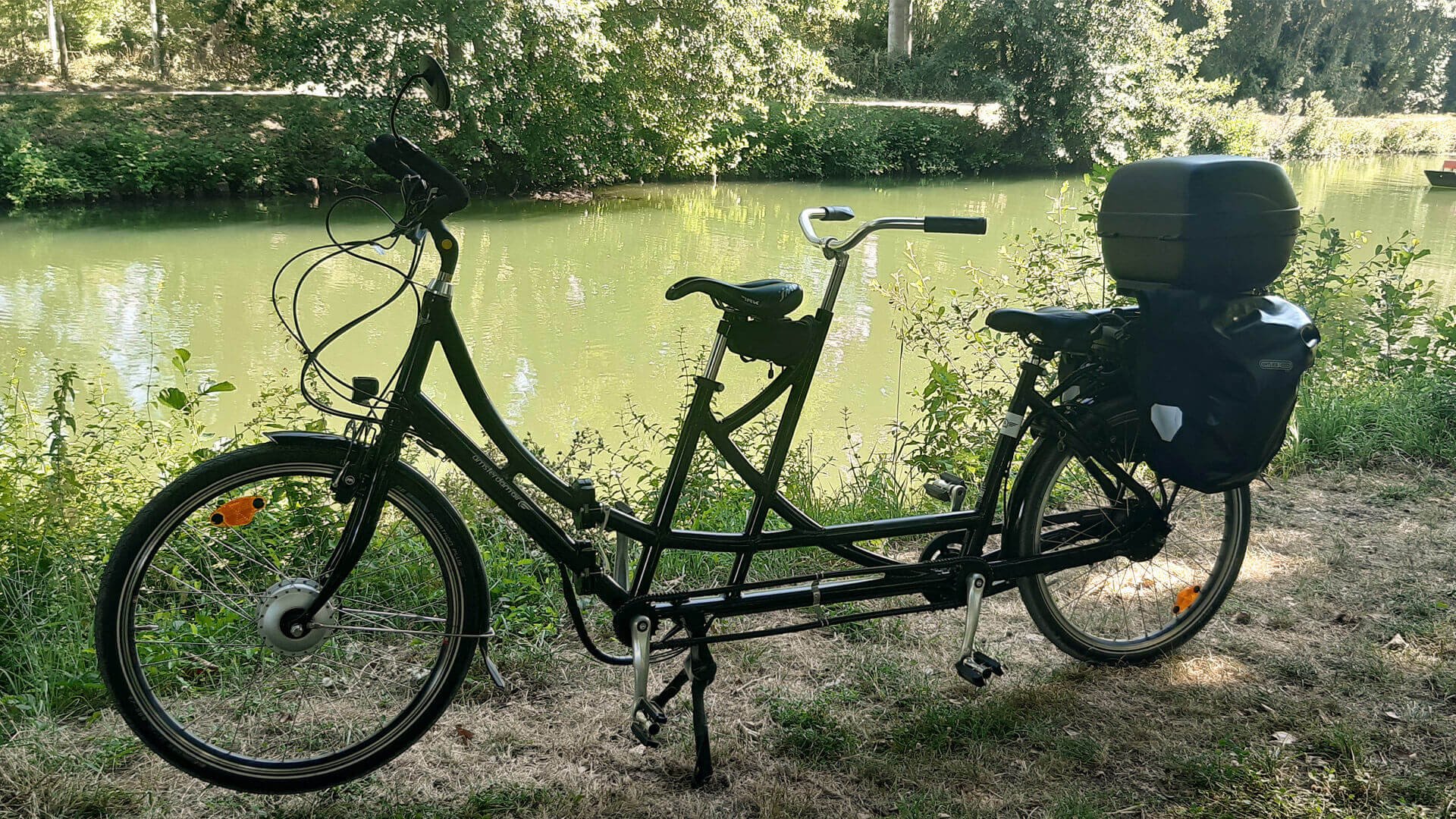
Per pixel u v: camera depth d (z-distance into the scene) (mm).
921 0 38781
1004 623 3131
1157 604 3199
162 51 28641
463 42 19906
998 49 30312
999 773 2447
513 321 12062
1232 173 2355
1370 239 16375
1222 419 2371
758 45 23438
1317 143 37312
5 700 2521
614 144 23594
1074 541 2771
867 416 8039
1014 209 22969
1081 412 2641
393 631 2248
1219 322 2381
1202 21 41812
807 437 7184
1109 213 2502
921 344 6387
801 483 4473
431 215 2094
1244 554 2973
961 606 2643
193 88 26406
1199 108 30797
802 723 2600
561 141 22812
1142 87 29906
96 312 12086
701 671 2410
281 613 2160
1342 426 4684
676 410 8820
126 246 16016
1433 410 4855
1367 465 4449
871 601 3225
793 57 24172
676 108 23453
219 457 2127
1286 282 6438
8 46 27406
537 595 3107
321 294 12969
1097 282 6531
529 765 2420
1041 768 2459
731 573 2455
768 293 2256
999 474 2637
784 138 27312
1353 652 2957
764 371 9297
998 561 2676
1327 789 2365
